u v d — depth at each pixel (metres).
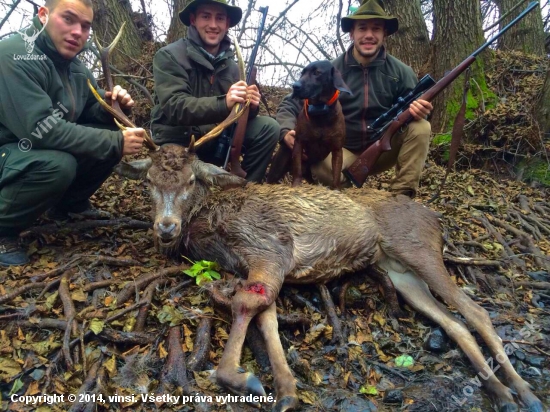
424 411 1.36
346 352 1.53
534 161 3.40
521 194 3.08
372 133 2.41
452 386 1.45
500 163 3.56
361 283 1.86
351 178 2.24
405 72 2.46
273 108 4.11
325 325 1.61
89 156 1.74
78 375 1.32
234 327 1.40
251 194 1.79
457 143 2.22
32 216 1.75
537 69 4.38
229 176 1.74
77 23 1.75
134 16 4.59
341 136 2.05
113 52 4.04
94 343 1.41
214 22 2.17
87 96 2.00
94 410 1.21
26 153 1.66
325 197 1.87
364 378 1.47
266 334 1.42
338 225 1.80
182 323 1.48
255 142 2.24
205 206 1.76
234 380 1.27
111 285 1.62
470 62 2.15
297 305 1.71
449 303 1.70
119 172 1.82
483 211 2.78
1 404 1.24
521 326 1.76
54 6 1.71
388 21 2.33
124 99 1.94
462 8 3.96
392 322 1.73
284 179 2.80
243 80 1.97
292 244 1.72
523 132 3.48
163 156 1.72
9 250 1.73
